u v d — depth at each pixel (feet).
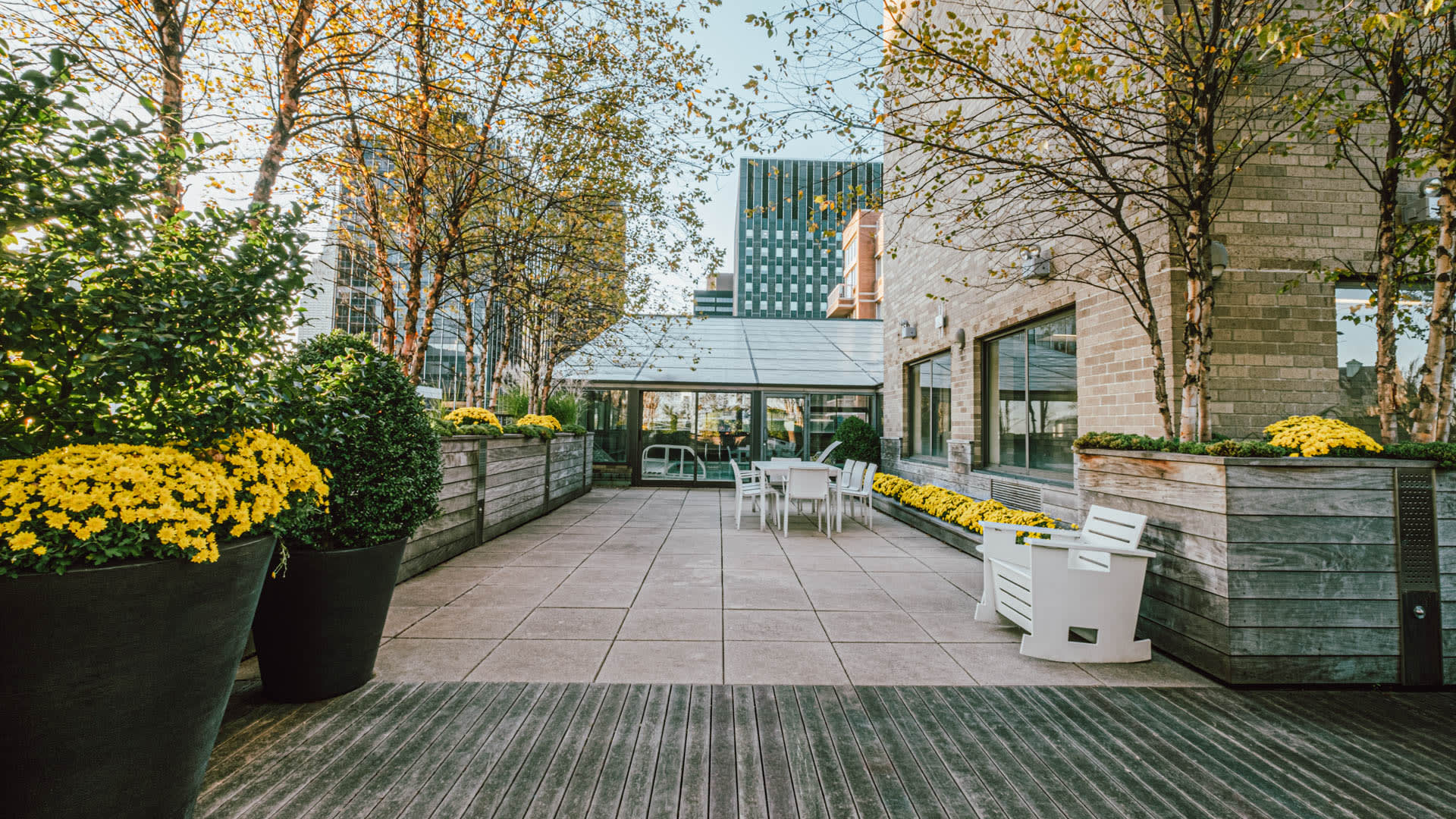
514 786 7.16
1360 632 10.21
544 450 30.42
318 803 6.79
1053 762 7.82
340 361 9.87
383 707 9.18
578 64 17.71
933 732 8.61
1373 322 15.97
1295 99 13.56
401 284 22.95
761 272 370.73
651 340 47.47
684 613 14.20
